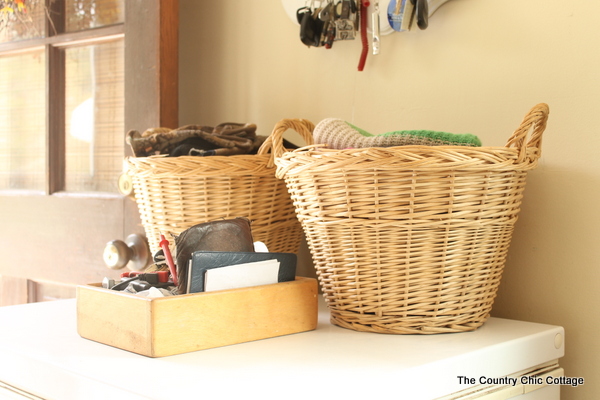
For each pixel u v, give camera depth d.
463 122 1.14
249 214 1.10
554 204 1.03
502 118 1.09
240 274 0.84
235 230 0.88
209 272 0.81
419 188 0.84
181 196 1.08
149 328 0.74
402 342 0.83
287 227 1.19
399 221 0.84
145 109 1.42
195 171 1.05
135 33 1.43
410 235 0.85
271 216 1.14
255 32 1.48
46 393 0.71
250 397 0.60
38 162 1.65
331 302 0.96
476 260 0.89
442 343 0.83
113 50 1.51
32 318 0.98
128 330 0.77
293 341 0.84
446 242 0.85
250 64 1.50
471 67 1.13
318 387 0.63
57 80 1.61
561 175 1.02
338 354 0.76
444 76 1.16
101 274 1.49
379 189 0.84
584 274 1.00
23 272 1.66
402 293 0.88
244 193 1.10
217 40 1.56
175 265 0.91
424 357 0.75
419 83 1.20
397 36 1.23
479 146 0.89
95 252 1.50
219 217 1.08
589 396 0.99
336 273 0.93
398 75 1.23
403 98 1.22
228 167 1.06
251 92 1.50
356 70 1.29
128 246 1.38
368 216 0.85
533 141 0.92
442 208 0.84
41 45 1.60
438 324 0.89
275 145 1.03
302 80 1.39
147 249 1.38
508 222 0.92
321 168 0.87
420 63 1.20
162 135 1.15
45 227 1.60
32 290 1.66
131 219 1.42
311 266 1.37
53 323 0.94
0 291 1.73
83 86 1.57
